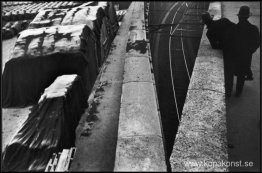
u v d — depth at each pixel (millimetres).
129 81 6176
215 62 6504
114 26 10219
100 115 5652
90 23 7707
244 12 5137
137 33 8930
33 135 4680
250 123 4984
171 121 5629
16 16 12023
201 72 6184
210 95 5402
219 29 6465
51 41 6676
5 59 8711
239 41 5180
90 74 6863
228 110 5363
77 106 5578
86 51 6656
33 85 6457
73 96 5387
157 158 3943
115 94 6391
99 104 6039
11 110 6391
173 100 6289
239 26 5211
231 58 5367
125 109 5133
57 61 6281
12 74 6402
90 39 7125
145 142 4246
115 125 5301
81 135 5078
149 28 10203
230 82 5582
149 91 5738
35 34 6965
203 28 9266
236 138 4668
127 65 6941
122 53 8539
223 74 6059
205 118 4812
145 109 5102
